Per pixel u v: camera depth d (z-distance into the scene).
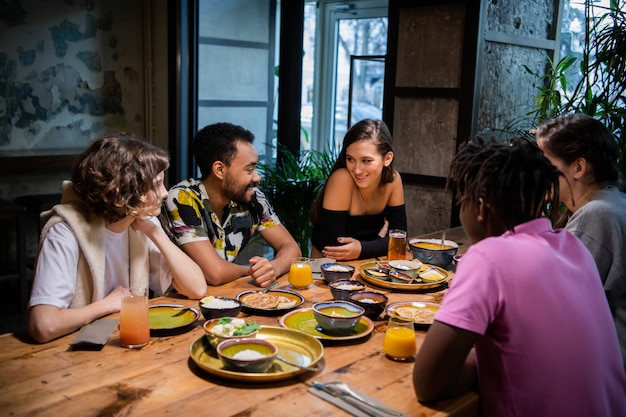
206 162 2.28
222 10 4.99
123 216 1.77
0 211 3.81
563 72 3.90
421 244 2.62
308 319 1.78
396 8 3.55
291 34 4.00
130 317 1.55
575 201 1.94
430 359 1.26
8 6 4.57
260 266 2.14
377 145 2.45
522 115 3.80
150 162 1.77
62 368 1.43
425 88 3.49
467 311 1.23
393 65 3.62
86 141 5.09
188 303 1.92
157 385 1.35
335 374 1.44
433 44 3.45
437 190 3.55
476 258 1.27
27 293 4.38
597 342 1.29
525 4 3.66
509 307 1.24
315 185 3.74
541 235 1.33
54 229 1.75
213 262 2.14
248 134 2.32
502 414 1.28
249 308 1.83
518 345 1.25
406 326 1.55
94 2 4.97
